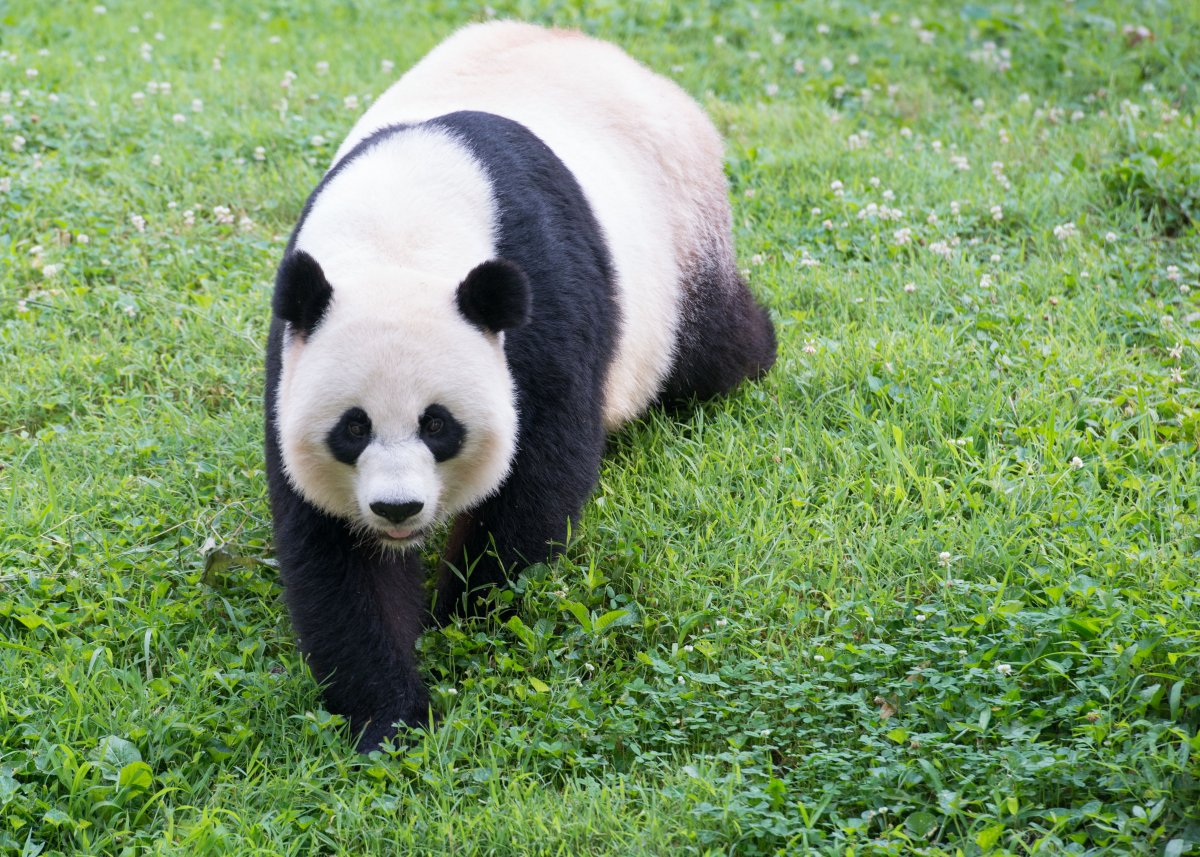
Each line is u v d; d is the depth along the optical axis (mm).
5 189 20062
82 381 16672
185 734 11203
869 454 14836
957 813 9953
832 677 11500
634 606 12719
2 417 16172
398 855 10141
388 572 12133
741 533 13758
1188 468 14234
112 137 22469
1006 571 12680
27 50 26000
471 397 10898
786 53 27750
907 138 23844
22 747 11070
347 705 11703
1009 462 14781
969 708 11055
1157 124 23125
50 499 14047
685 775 10672
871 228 20156
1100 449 14570
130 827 10383
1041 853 9531
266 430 12023
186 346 17328
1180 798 9891
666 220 15422
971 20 29156
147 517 13992
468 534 12789
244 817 10320
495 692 11992
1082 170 21906
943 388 15703
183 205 20703
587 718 11320
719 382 16453
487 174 12445
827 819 10289
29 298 17938
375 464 10570
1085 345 16719
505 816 10250
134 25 27812
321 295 10773
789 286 18812
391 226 11766
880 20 29453
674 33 28438
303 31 28281
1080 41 27578
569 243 12867
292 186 21094
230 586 13328
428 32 28172
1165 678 11008
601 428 13289
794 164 22312
